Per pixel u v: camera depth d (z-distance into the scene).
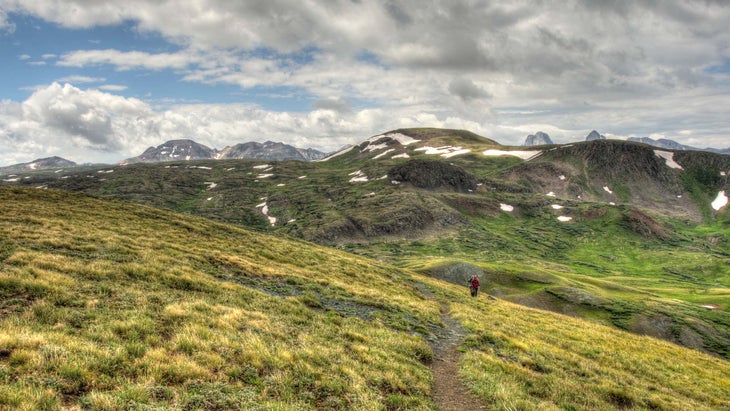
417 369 15.84
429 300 36.94
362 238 165.75
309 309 21.78
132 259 23.05
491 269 86.44
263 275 28.58
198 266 25.67
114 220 35.28
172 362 11.09
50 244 22.67
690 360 29.81
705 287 120.19
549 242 180.38
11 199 35.06
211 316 16.03
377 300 28.72
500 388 15.05
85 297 15.33
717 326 67.19
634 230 196.38
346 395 11.91
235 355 12.77
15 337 10.44
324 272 37.28
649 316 65.81
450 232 179.12
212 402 9.66
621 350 28.16
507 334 25.89
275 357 13.05
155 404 9.01
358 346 16.81
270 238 49.59
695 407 18.14
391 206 196.38
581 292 73.50
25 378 8.89
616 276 136.25
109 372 10.10
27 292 14.66
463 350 20.67
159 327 13.79
